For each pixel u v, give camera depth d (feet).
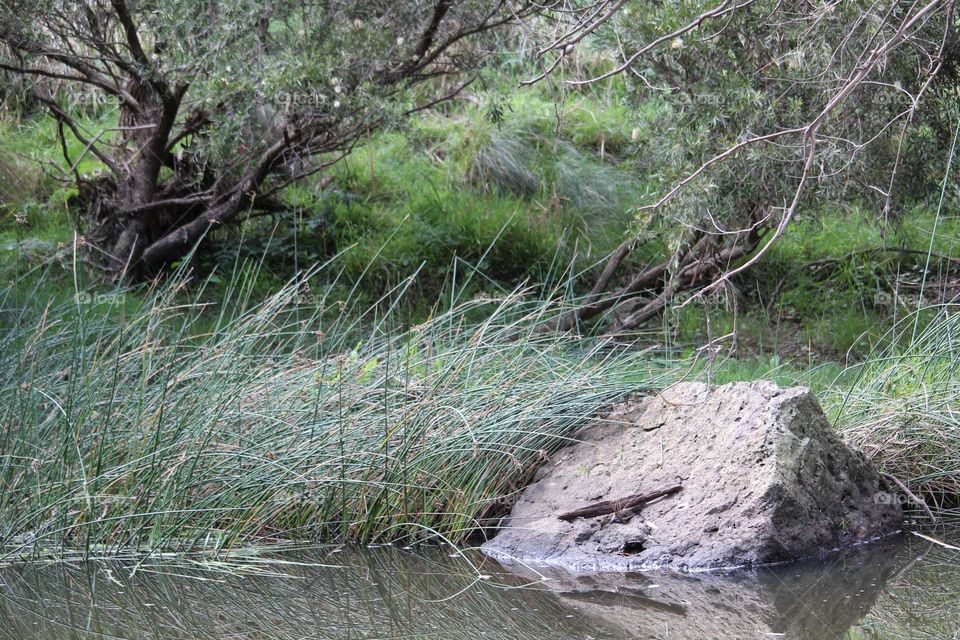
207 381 17.74
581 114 38.55
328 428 17.62
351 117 26.73
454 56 27.94
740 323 29.37
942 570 14.89
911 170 23.08
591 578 15.06
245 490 16.90
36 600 14.21
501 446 17.67
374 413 18.04
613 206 34.09
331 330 23.84
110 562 15.71
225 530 16.63
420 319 29.22
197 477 16.62
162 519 16.28
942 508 17.99
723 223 21.80
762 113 19.72
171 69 25.30
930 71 20.21
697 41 19.54
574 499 16.80
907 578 14.58
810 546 15.52
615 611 13.58
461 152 36.55
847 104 20.45
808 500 15.70
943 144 23.00
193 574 15.30
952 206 24.06
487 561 16.05
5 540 15.83
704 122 20.11
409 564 15.92
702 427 16.92
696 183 17.92
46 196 33.63
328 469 17.11
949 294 29.58
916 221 32.37
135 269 29.35
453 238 32.53
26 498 16.20
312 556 16.28
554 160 35.35
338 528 17.34
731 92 19.71
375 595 14.52
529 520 16.81
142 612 13.83
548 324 27.78
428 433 17.69
